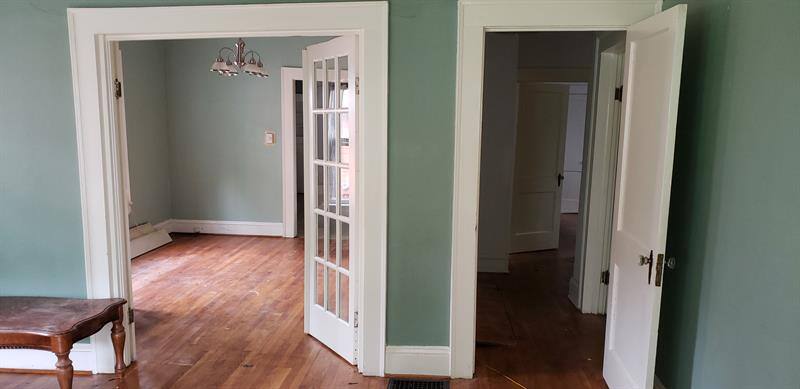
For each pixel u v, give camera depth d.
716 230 1.97
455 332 2.73
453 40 2.52
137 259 5.14
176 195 6.29
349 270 2.89
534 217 5.80
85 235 2.75
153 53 5.81
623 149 2.49
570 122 8.41
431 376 2.79
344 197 2.93
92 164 2.70
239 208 6.25
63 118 2.68
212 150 6.16
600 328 3.52
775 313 1.58
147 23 2.59
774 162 1.59
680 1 2.32
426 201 2.64
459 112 2.54
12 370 2.88
